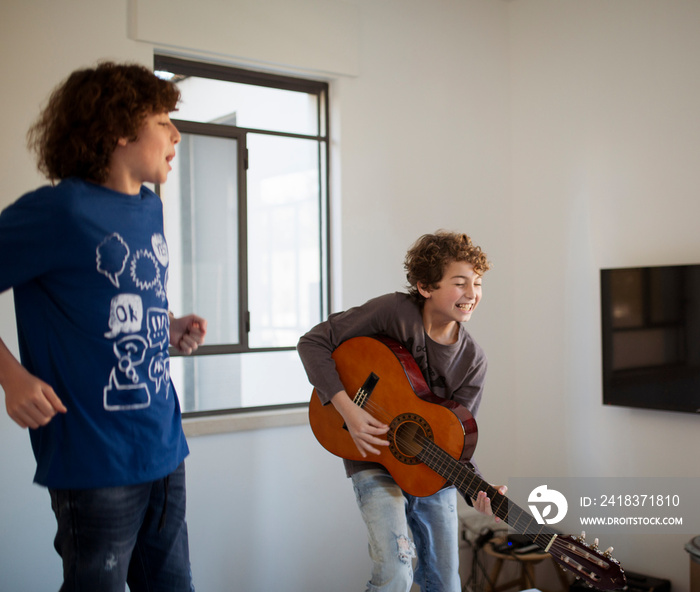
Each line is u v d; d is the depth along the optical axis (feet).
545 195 12.25
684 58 10.39
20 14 8.39
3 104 8.27
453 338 7.14
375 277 11.18
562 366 11.93
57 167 4.34
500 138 12.69
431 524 7.18
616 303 10.75
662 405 10.19
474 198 12.30
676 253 10.43
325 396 7.12
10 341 8.20
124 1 9.09
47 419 3.80
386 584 6.59
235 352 10.38
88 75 4.32
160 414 4.48
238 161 10.44
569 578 10.84
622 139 11.15
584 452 11.56
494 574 10.73
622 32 11.18
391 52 11.44
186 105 10.01
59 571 8.54
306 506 10.40
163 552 4.76
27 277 4.00
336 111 10.96
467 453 6.64
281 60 10.19
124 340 4.26
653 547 10.60
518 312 12.66
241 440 9.89
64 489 4.13
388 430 6.86
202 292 10.18
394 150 11.43
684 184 10.36
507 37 12.80
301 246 10.98
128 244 4.30
